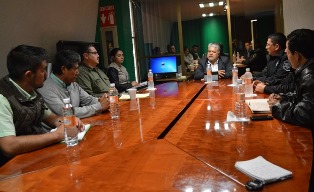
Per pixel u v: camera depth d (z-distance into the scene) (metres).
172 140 1.46
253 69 6.04
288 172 0.97
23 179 1.11
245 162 1.08
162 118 1.97
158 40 7.06
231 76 4.30
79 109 2.15
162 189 0.94
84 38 4.82
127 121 1.96
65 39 4.21
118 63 4.59
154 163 1.17
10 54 1.68
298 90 1.76
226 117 1.86
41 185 1.05
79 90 2.71
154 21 6.94
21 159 1.34
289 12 5.09
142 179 1.03
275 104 1.77
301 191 0.86
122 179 1.04
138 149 1.36
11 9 3.01
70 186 1.02
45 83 2.29
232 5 7.65
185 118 1.92
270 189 0.89
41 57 1.71
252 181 0.93
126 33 5.55
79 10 4.46
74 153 1.38
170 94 3.09
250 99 2.39
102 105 2.28
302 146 1.25
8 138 1.44
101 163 1.22
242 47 7.57
